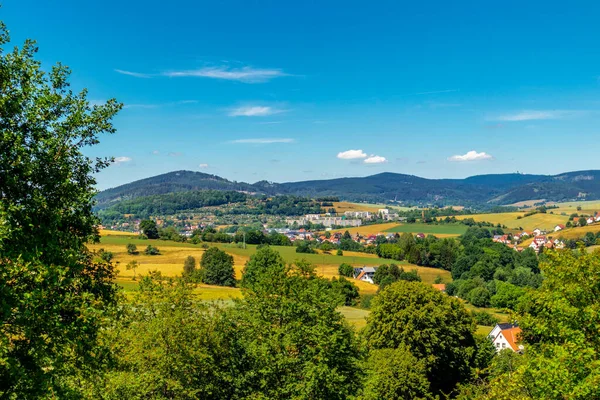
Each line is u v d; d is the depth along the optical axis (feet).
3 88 52.60
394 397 131.95
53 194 55.98
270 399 81.71
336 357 88.33
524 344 74.64
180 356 75.92
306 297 94.68
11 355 47.14
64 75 60.08
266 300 92.89
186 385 77.30
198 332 79.15
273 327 90.43
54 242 51.21
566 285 66.28
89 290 58.39
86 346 52.75
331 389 83.66
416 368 135.13
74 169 60.13
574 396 53.93
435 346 159.84
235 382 82.84
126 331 76.23
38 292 45.21
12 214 49.03
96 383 62.23
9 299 44.09
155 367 75.10
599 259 66.59
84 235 60.75
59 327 48.39
